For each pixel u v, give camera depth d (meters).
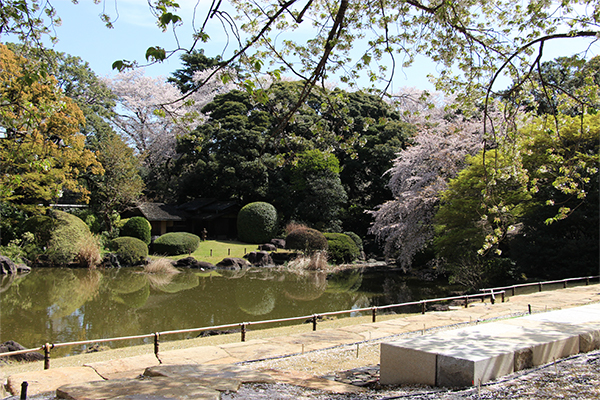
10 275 18.42
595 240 14.23
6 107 7.28
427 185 20.38
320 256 23.45
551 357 3.93
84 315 11.97
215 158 32.66
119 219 28.11
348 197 35.00
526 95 6.98
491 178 7.56
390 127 31.25
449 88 6.81
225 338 8.47
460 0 5.91
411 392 3.38
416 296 15.43
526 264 15.20
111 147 26.89
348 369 5.05
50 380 4.88
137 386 3.12
